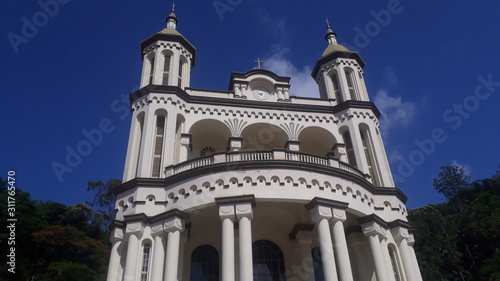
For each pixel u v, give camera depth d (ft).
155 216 68.03
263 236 81.71
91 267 149.69
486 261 154.40
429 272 167.32
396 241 76.84
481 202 200.75
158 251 64.49
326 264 60.03
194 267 76.48
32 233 136.56
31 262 133.69
